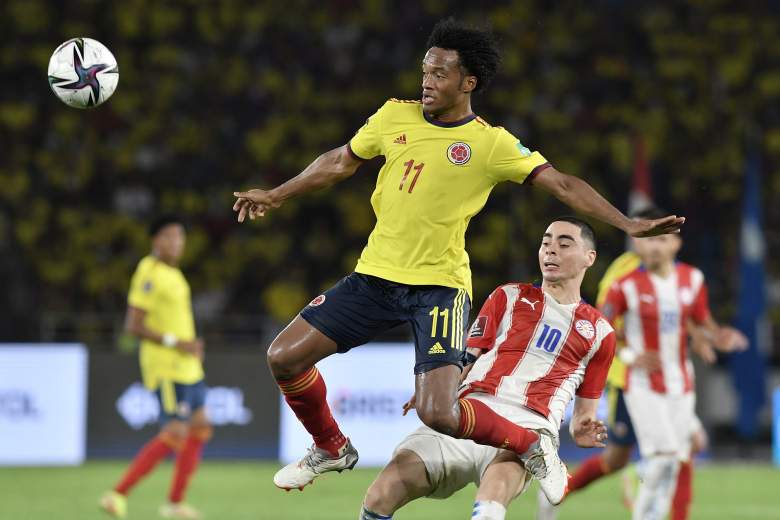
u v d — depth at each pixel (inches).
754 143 2564.0
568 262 799.1
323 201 2501.2
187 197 2549.2
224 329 2155.5
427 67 720.3
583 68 2765.7
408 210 723.4
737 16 2871.6
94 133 2645.2
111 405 1876.2
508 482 743.7
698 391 1957.4
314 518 1296.8
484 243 2410.2
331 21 2822.3
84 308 2337.6
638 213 1148.5
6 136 2615.7
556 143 2625.5
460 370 729.6
